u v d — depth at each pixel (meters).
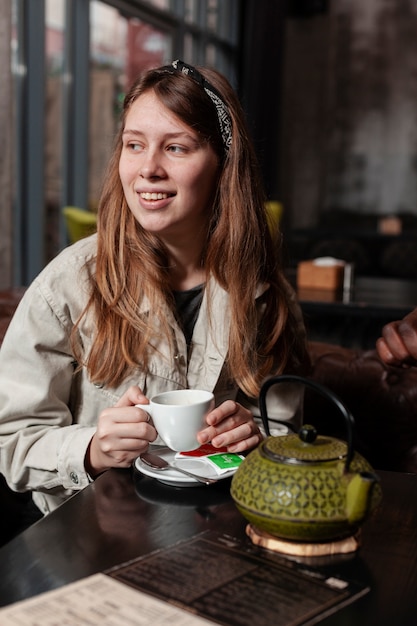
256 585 0.71
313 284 3.66
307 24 8.84
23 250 4.95
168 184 1.17
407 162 8.79
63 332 1.24
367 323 3.37
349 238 7.56
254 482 0.79
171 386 1.26
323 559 0.77
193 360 1.30
